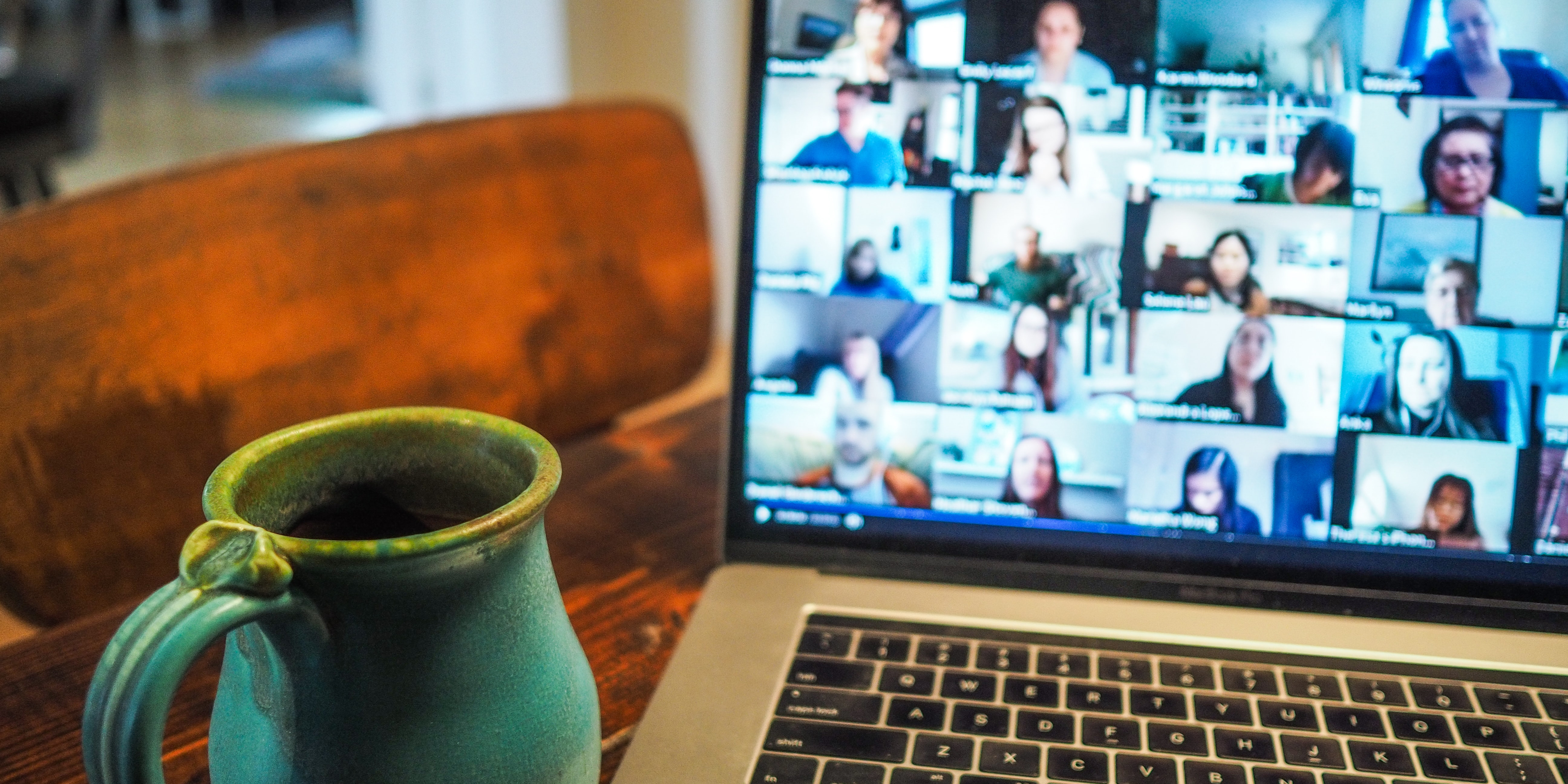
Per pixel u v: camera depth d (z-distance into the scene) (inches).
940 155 21.1
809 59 21.2
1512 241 19.7
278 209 32.0
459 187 36.1
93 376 27.7
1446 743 16.7
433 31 103.2
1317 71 20.1
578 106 39.6
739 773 16.3
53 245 27.3
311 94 194.5
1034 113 20.8
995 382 21.1
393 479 14.3
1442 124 19.8
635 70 89.4
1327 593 20.1
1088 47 20.6
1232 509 20.4
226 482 12.5
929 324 21.2
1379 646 19.0
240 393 30.8
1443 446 20.0
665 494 26.5
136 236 28.9
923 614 20.1
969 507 21.1
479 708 12.6
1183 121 20.4
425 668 12.2
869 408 21.4
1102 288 20.8
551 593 13.6
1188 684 18.0
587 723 14.0
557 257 38.5
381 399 34.2
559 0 91.0
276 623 11.7
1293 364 20.3
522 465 13.6
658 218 41.4
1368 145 20.0
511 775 12.9
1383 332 20.1
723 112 86.4
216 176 30.9
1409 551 19.9
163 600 10.7
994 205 21.0
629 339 40.9
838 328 21.5
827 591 20.9
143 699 10.2
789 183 21.5
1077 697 17.7
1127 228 20.7
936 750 16.6
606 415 40.8
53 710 19.2
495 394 37.2
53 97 84.6
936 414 21.3
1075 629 19.6
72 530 27.4
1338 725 17.0
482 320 36.6
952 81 21.0
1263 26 20.1
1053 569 20.9
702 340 43.6
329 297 32.9
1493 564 19.7
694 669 18.6
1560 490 19.6
